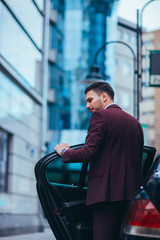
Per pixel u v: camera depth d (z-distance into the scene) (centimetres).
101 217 317
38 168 340
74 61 4091
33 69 1750
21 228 1398
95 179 317
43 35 1880
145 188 260
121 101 4366
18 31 1530
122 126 323
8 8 1397
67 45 4106
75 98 4025
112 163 316
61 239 346
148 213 246
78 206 358
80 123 3972
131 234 249
